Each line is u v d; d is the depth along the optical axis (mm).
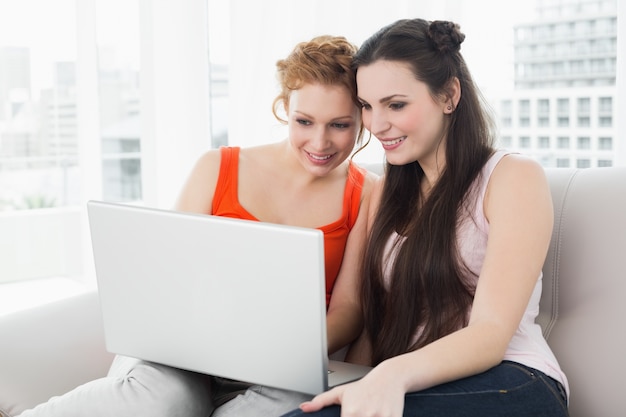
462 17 2412
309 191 1744
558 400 1284
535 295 1445
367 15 2551
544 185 1396
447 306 1458
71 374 1595
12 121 2754
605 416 1408
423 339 1464
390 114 1458
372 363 1584
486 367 1234
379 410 1094
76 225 2857
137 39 2867
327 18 2625
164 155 2867
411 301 1487
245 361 1247
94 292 1771
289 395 1297
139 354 1367
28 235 2822
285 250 1145
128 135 2924
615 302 1438
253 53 2762
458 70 1490
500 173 1423
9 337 1569
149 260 1276
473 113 1496
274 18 2734
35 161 2797
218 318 1243
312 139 1595
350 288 1680
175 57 2842
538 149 2562
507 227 1353
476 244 1446
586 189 1527
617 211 1474
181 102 2861
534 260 1327
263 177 1754
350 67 1554
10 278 2818
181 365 1325
